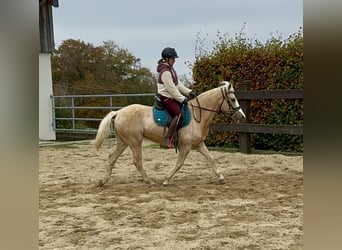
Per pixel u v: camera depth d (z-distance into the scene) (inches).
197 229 154.7
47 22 512.4
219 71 401.7
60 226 162.9
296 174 263.7
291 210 179.0
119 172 286.8
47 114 517.0
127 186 242.2
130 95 436.8
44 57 514.9
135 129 237.0
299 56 349.7
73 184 249.6
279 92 331.6
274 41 372.5
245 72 381.7
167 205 193.2
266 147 374.9
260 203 192.9
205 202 197.6
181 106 234.8
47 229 158.9
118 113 241.6
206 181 251.4
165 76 232.5
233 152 362.0
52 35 517.3
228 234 147.2
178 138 235.9
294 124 354.9
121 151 244.7
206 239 142.2
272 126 334.3
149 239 144.3
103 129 236.1
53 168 305.7
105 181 240.8
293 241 138.1
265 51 374.0
